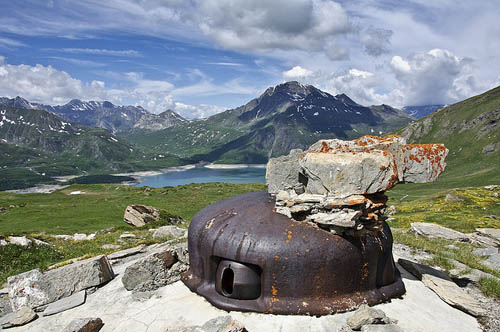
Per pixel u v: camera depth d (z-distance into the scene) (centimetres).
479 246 591
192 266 318
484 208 1109
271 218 291
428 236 642
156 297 303
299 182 327
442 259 412
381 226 294
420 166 290
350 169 281
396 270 341
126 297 309
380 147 296
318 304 265
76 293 320
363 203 267
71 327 254
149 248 491
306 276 265
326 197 282
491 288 331
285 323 254
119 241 621
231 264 277
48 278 314
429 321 269
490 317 280
